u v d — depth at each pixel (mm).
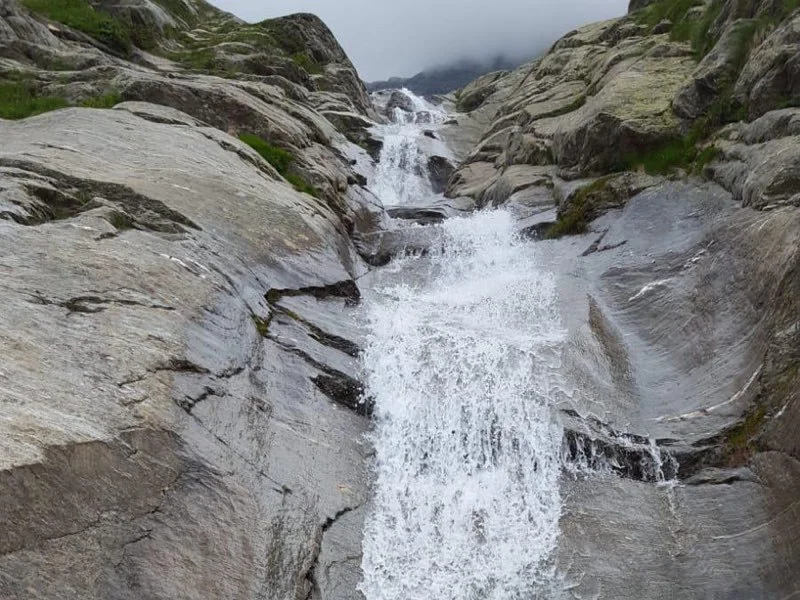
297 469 7684
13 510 5066
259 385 8414
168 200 11047
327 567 6973
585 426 8977
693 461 8578
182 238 10086
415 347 10422
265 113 19219
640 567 7500
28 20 21641
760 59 14172
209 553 6117
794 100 12938
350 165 23219
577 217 16125
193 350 7895
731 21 18188
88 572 5324
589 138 17969
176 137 14398
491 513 8188
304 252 12125
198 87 18359
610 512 8148
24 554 5023
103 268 8359
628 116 17125
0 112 16062
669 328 10930
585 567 7527
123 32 26281
